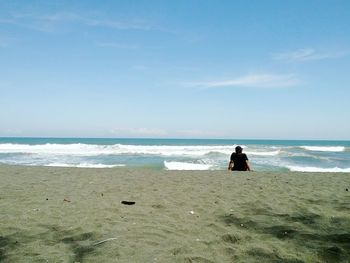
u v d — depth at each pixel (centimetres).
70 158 2477
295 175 1109
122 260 356
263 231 461
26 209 578
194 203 641
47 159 2372
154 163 2083
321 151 3900
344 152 3703
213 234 450
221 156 2736
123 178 1005
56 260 355
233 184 885
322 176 1075
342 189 800
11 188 802
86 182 914
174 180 965
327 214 539
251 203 638
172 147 4100
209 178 1013
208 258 366
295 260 359
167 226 483
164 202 649
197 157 2627
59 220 509
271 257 369
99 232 449
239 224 498
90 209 581
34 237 430
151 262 351
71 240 420
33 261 352
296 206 605
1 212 554
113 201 654
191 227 481
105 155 2775
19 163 2047
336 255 367
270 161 2383
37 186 837
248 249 394
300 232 449
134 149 3641
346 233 436
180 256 368
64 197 692
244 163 1310
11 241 415
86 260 355
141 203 639
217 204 632
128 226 479
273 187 830
